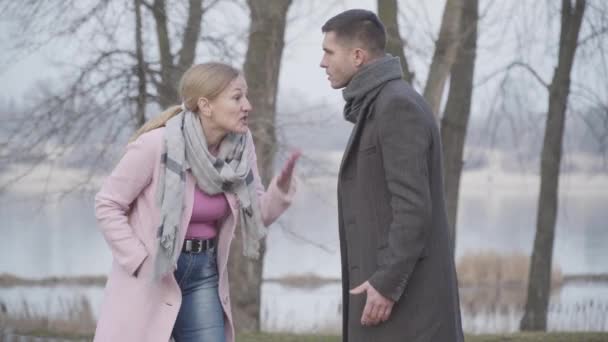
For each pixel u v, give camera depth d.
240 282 12.05
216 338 4.17
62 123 11.12
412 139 3.60
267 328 12.52
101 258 26.58
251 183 4.18
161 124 4.12
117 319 3.98
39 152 11.33
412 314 3.71
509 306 19.62
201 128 4.04
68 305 13.10
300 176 11.65
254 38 11.55
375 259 3.74
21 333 10.73
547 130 16.02
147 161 3.97
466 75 12.47
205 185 4.02
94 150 11.37
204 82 4.01
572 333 8.90
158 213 3.99
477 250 25.70
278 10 11.50
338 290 23.75
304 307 19.17
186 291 4.17
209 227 4.18
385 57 3.85
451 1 10.68
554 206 16.25
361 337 3.82
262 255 12.33
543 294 16.02
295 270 26.72
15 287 20.52
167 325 3.99
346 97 3.86
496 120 15.13
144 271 3.99
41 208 11.32
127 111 11.02
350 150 3.82
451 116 12.56
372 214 3.75
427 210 3.56
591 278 25.41
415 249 3.56
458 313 3.95
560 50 15.59
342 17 3.89
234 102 4.03
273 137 11.60
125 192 3.97
